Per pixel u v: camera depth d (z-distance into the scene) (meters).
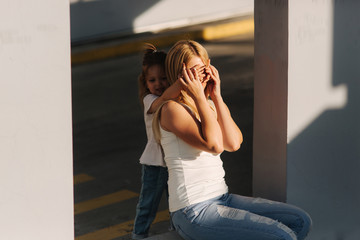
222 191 4.43
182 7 16.58
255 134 4.95
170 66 4.43
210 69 4.48
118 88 12.30
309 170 4.91
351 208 5.24
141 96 5.05
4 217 3.59
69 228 3.80
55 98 3.62
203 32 16.06
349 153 5.11
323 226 5.11
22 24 3.46
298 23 4.59
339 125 5.00
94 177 7.84
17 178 3.59
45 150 3.64
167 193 5.24
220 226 4.18
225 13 17.36
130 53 15.05
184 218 4.28
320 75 4.79
